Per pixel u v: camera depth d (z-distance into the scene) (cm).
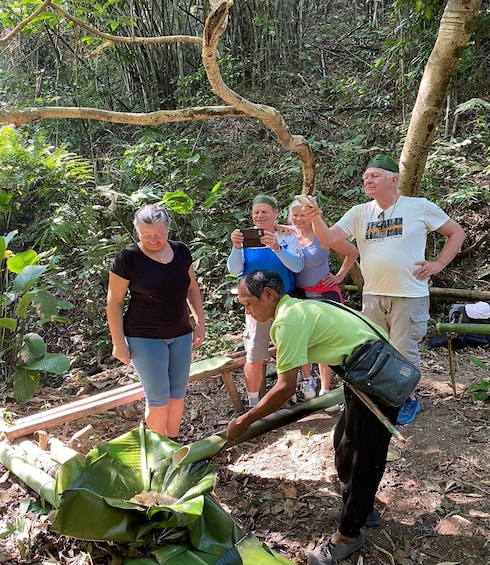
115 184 741
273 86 884
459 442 336
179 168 714
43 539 262
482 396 376
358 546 255
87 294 614
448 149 648
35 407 419
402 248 330
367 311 350
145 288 301
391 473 313
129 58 854
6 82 958
